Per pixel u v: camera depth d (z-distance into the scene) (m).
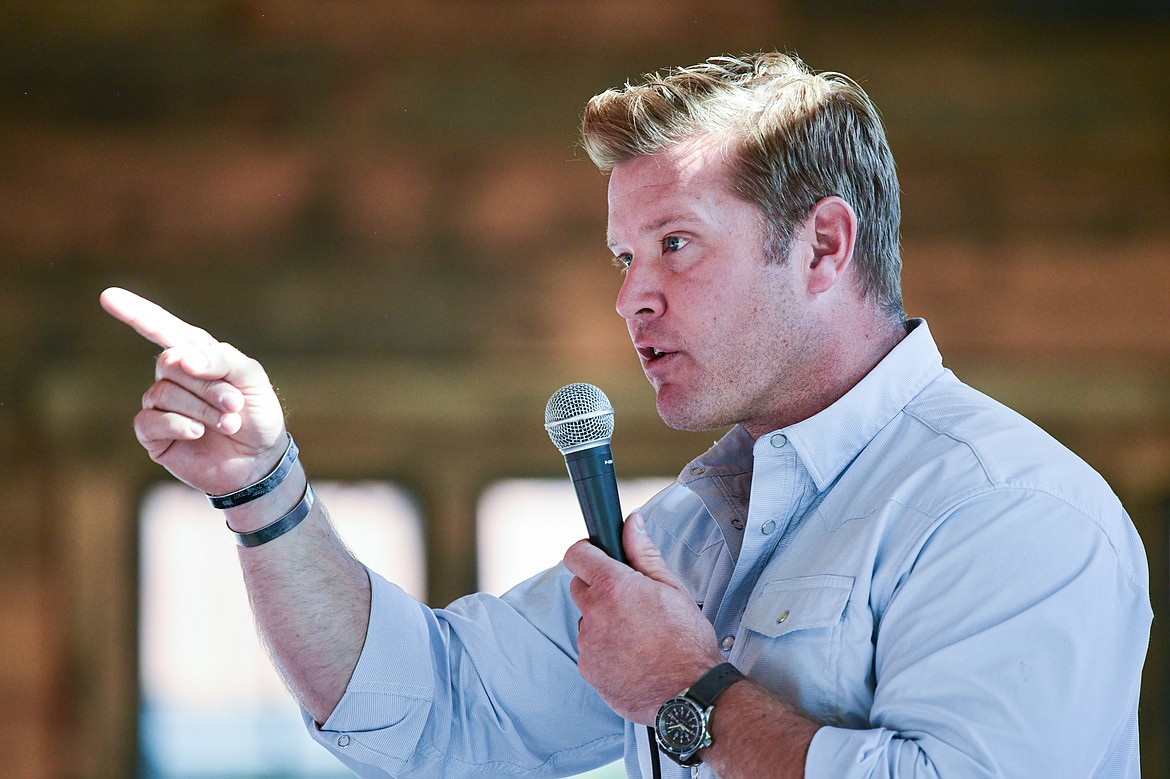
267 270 23.42
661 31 23.36
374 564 23.11
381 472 23.22
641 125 6.02
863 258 6.06
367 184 23.50
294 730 23.20
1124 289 23.08
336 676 6.25
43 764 22.84
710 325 5.88
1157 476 22.84
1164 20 23.27
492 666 6.63
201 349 5.57
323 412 23.17
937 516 5.12
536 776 6.80
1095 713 4.80
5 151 23.34
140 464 23.41
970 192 23.28
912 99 23.34
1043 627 4.78
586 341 23.19
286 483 6.11
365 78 23.50
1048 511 4.99
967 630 4.85
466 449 23.20
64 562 23.19
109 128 23.47
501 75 23.50
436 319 23.30
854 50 23.34
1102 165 23.30
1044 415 23.03
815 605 5.26
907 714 4.79
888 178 6.25
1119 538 5.09
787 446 5.82
